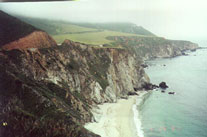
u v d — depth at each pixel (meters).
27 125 41.34
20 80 49.81
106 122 58.22
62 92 59.09
